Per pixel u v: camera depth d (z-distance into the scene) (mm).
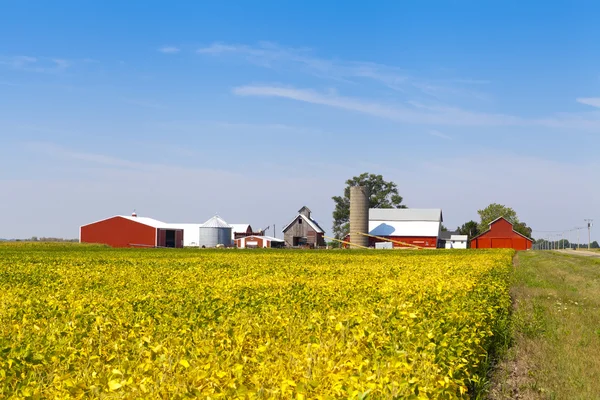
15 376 8938
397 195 194375
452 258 53406
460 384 9297
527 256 86875
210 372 8367
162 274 29344
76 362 9742
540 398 12242
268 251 76625
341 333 10836
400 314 12297
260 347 9648
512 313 21750
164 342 10797
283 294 18766
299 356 9383
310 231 129875
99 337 11414
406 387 7879
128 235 112750
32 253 58688
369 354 9906
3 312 14727
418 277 25875
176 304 15969
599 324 20922
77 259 45812
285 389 7648
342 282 23609
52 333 11523
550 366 14719
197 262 42688
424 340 10445
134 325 12570
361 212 122062
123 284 23312
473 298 16906
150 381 8055
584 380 13344
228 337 10969
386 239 122312
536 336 18438
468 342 11352
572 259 75875
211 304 15750
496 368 14445
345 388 7656
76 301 16359
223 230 123188
